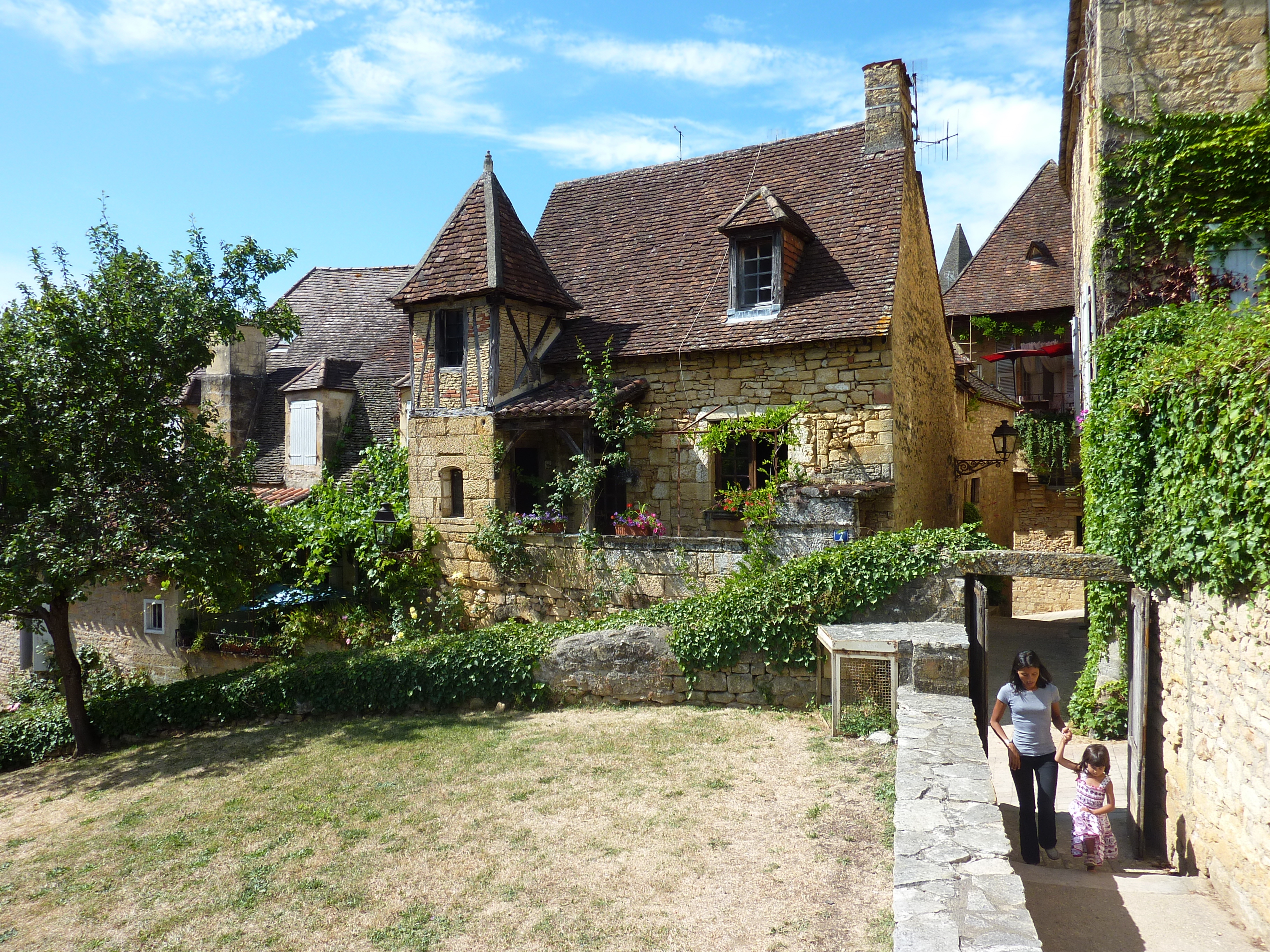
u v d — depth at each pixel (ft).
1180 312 28.12
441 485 44.68
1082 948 16.52
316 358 64.59
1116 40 31.24
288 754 30.73
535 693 33.06
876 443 37.88
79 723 38.40
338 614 46.06
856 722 26.43
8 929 19.20
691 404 42.32
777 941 15.75
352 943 17.06
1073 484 59.36
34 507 34.81
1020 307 63.21
